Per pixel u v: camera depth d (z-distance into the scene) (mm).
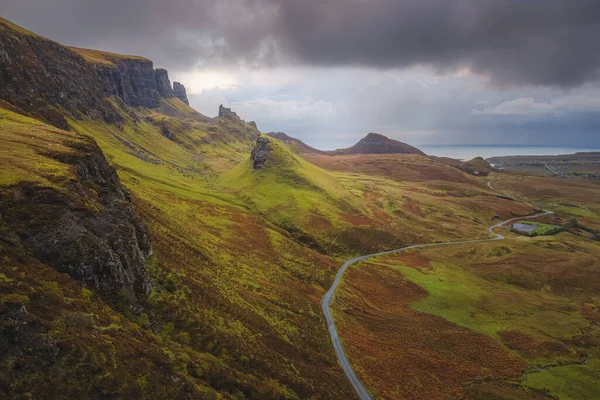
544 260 186625
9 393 28016
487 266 180875
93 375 33938
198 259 91812
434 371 86062
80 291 43656
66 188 55781
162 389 38438
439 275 161625
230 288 86000
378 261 174500
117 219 61938
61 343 34000
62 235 47906
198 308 66188
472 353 97625
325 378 70000
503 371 90375
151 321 54125
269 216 197250
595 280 163500
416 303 129250
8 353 30484
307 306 102312
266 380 58125
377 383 75688
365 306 118188
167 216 113562
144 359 40781
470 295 139750
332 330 94188
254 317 77750
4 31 198000
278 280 112688
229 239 135375
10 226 44531
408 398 73625
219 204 188875
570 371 92750
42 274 41062
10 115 93875
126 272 54781
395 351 92125
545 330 116188
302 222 195625
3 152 60969
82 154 72312
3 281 35438
